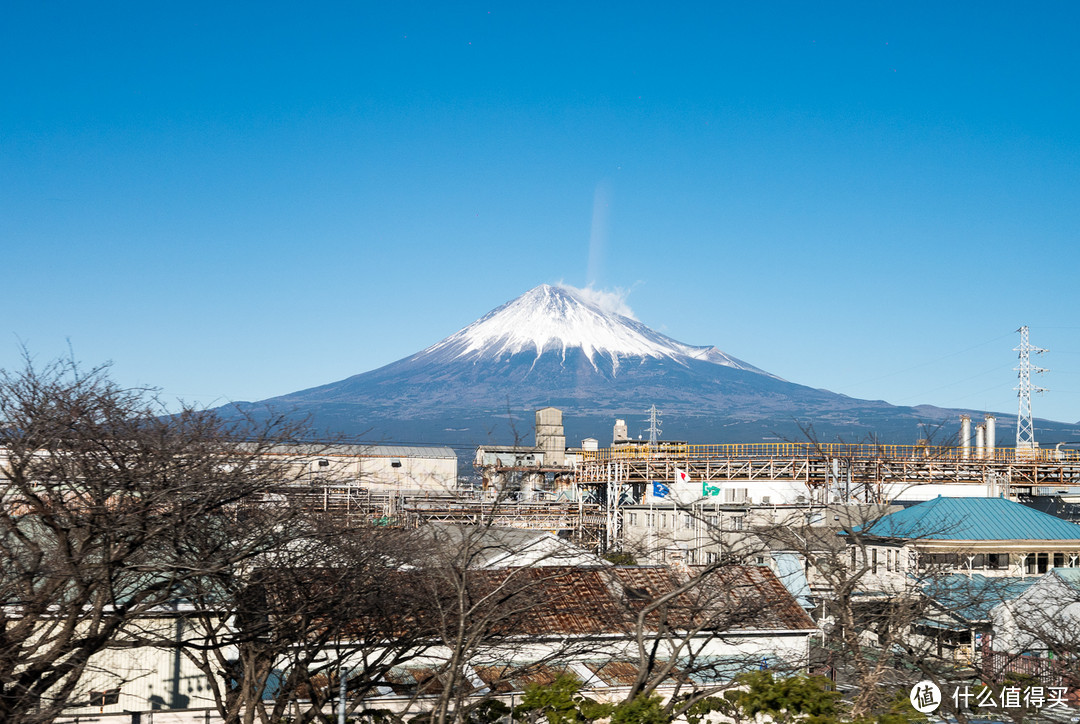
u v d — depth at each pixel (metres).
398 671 26.81
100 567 17.61
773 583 30.56
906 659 24.50
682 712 18.30
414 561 25.75
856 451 67.06
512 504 63.25
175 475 18.41
